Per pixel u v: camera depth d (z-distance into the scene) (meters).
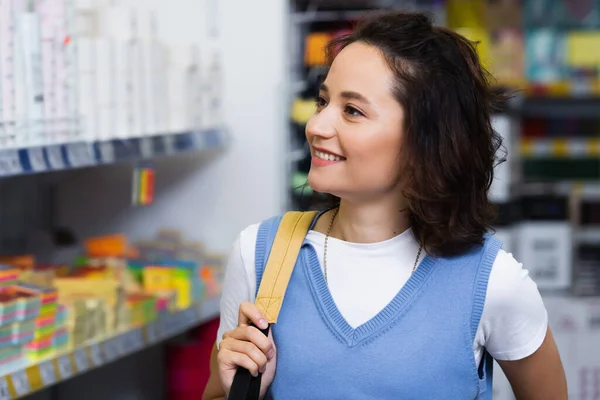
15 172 2.20
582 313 4.26
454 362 1.61
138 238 3.70
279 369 1.66
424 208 1.65
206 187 3.62
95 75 2.65
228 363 1.64
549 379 1.74
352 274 1.69
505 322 1.66
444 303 1.63
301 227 1.76
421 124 1.62
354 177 1.63
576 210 4.50
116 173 3.70
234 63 3.56
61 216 3.76
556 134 5.22
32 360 2.28
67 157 2.43
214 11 3.56
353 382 1.61
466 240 1.66
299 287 1.70
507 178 4.30
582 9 5.02
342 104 1.64
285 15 3.54
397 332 1.62
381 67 1.62
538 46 4.81
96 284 2.68
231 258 1.81
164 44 3.13
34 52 2.32
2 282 2.29
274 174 3.55
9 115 2.25
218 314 3.36
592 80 4.73
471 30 4.49
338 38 1.82
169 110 3.15
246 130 3.57
